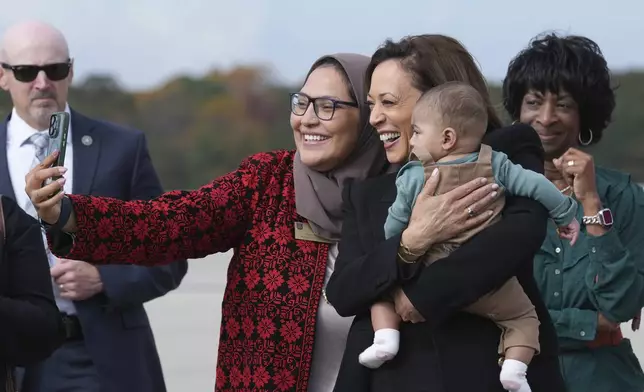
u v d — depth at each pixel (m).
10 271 5.90
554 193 4.84
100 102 44.88
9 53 7.78
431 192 4.82
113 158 7.79
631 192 6.31
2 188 7.66
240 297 5.53
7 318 5.71
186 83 45.75
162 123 44.75
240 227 5.62
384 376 4.92
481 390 4.79
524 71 6.45
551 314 6.15
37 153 7.73
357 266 4.92
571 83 6.36
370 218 5.09
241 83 45.62
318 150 5.57
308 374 5.44
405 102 5.23
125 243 5.34
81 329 7.52
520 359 4.79
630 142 36.56
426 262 4.84
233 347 5.53
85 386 7.46
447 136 4.86
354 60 5.66
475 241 4.75
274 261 5.51
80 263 7.45
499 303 4.82
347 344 5.10
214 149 44.12
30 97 7.74
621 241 6.25
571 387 6.16
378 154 5.68
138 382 7.66
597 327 6.11
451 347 4.83
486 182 4.81
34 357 5.84
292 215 5.60
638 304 6.11
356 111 5.61
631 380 6.30
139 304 7.85
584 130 6.60
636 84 38.56
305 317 5.44
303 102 5.61
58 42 7.84
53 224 5.17
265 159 5.74
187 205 5.50
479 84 5.31
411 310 4.80
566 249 6.16
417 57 5.23
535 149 5.11
